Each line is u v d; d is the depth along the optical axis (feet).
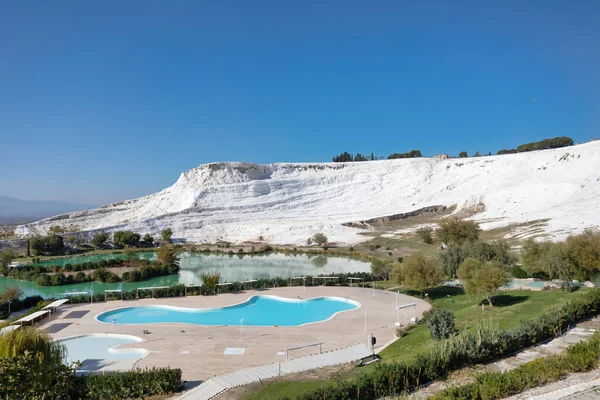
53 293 180.96
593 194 284.82
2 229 463.83
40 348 62.80
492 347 67.21
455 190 447.42
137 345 99.81
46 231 425.28
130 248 326.24
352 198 494.59
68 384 63.46
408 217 389.80
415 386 58.49
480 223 307.78
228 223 416.26
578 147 396.98
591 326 79.41
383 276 183.73
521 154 455.22
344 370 76.64
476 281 117.39
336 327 113.50
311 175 555.69
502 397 49.19
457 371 62.64
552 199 312.91
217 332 110.11
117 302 145.38
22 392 55.57
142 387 69.77
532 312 101.24
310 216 435.94
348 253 287.28
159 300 147.84
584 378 52.80
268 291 161.89
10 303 138.82
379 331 109.29
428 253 251.80
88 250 332.80
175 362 87.92
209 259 287.89
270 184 508.94
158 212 484.33
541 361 56.70
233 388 69.21
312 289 165.37
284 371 77.41
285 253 309.22
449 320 88.79
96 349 100.07
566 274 128.67
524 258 159.94
